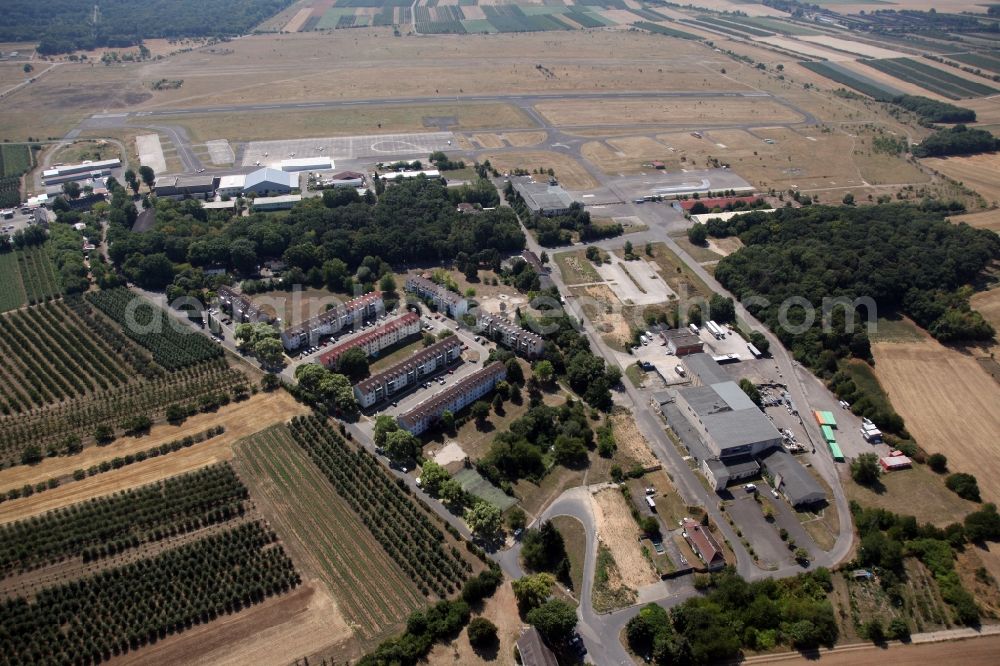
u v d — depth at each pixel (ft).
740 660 516.73
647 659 513.86
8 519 615.16
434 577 570.05
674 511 649.20
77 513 620.49
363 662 488.02
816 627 529.04
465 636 523.29
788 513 650.84
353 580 565.94
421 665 500.74
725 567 590.55
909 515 643.86
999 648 528.63
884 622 547.49
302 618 533.96
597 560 592.60
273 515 625.82
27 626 521.24
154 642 515.09
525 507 646.74
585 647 520.83
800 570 591.78
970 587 572.92
